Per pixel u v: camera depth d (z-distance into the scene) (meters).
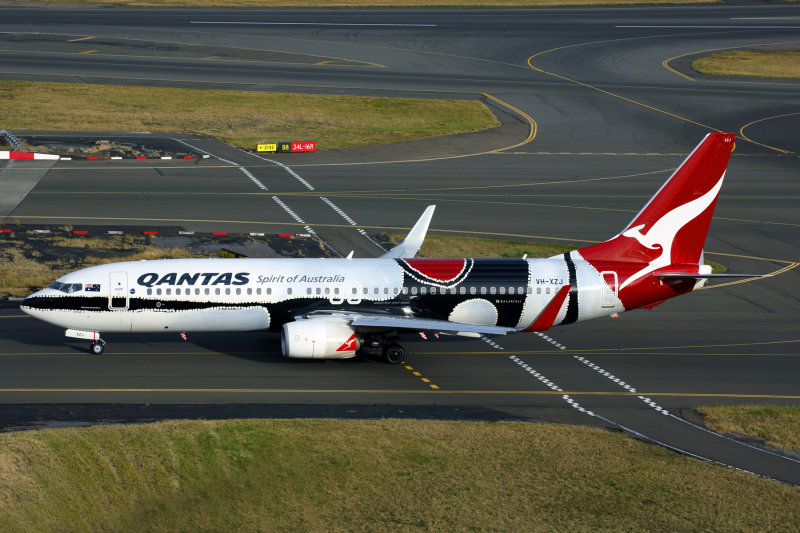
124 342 180.75
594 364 175.62
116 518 110.31
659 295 178.25
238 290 168.88
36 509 108.69
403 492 117.75
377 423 139.25
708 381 167.50
